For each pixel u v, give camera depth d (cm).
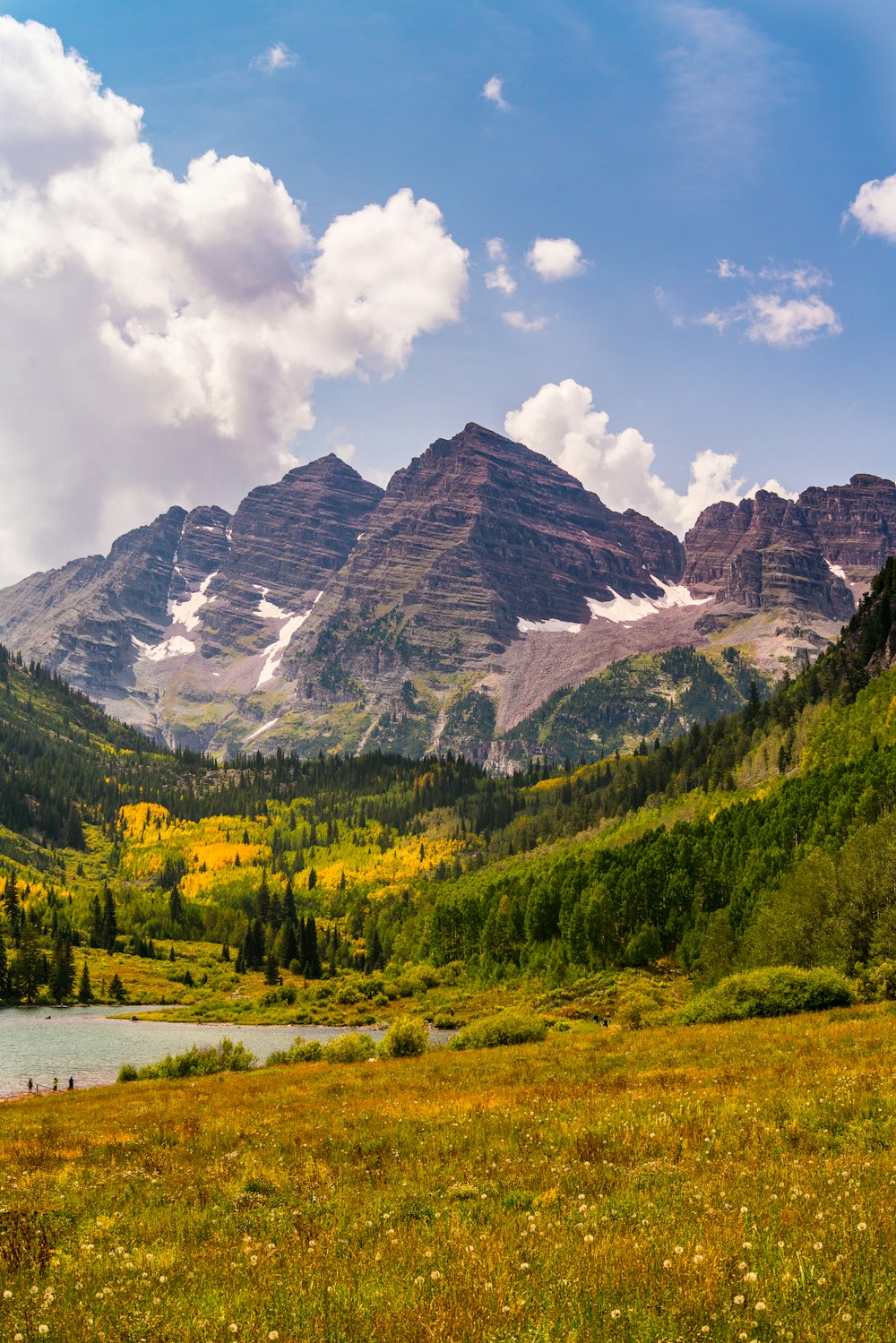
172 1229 1517
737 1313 886
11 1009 14538
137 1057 9569
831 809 11700
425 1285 1050
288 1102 3522
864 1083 2177
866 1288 930
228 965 19800
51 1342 997
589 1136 1914
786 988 5284
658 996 10319
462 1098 2930
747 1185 1362
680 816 19862
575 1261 1069
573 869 14850
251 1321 971
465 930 16150
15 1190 1997
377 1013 13250
